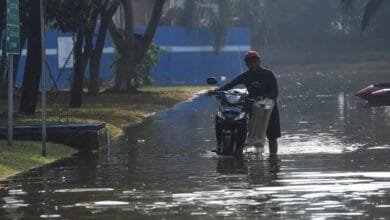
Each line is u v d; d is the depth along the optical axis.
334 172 19.64
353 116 40.53
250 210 14.70
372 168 20.27
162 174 20.17
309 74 128.75
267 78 24.77
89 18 43.53
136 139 30.95
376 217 13.83
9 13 24.11
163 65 101.38
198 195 16.55
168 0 114.31
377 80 96.88
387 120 37.19
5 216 14.62
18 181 19.39
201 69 103.25
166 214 14.49
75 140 27.16
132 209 15.05
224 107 24.33
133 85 71.56
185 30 101.88
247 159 23.11
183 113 47.00
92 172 20.97
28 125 28.34
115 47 71.50
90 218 14.27
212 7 99.81
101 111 42.16
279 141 28.33
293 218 13.87
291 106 50.59
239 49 104.94
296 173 19.62
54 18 40.34
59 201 16.17
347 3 80.50
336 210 14.55
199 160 23.22
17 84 83.88
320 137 29.62
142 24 118.94
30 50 36.41
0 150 23.84
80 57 47.06
